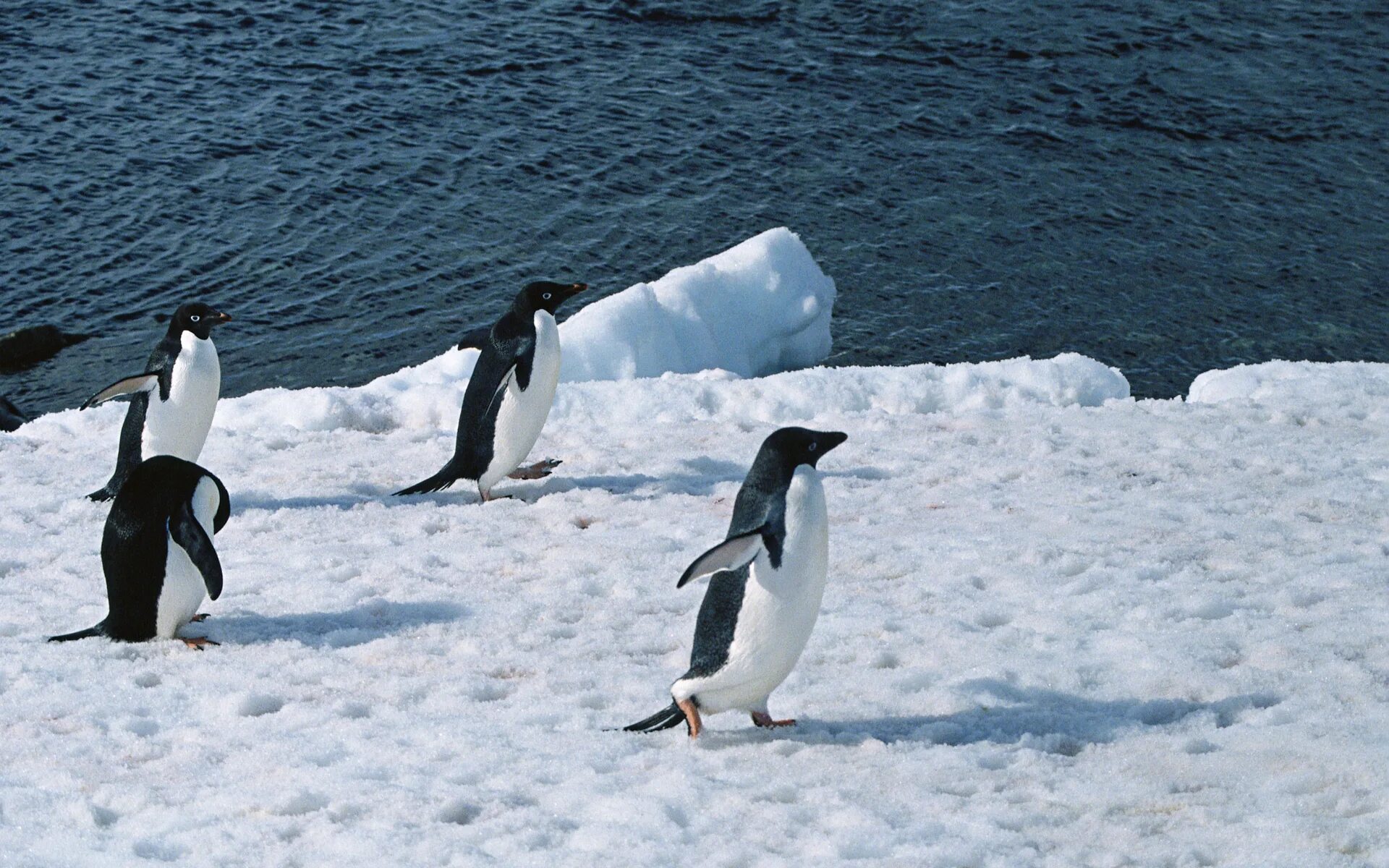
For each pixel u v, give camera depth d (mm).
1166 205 35406
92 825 7031
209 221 33938
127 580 9430
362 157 37125
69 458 15125
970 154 38000
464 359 19109
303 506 13078
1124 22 45562
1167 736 7676
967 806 6855
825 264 32875
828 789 7102
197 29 43844
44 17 44188
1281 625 9430
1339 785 6957
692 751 7676
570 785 7234
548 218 34750
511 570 11156
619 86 41375
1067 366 18250
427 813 6938
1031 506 12727
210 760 7805
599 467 14336
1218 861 6312
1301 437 15383
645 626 9812
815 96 41000
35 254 32094
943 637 9359
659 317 24422
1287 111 40000
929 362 28969
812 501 7199
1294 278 32188
